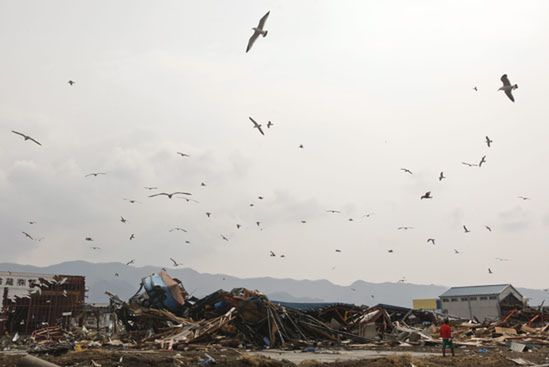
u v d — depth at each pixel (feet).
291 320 114.42
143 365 58.13
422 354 84.43
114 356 61.82
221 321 105.81
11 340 123.75
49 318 156.25
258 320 108.78
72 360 58.39
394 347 103.96
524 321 170.19
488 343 110.83
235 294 122.31
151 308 125.70
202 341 99.09
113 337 111.96
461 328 150.00
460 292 264.93
